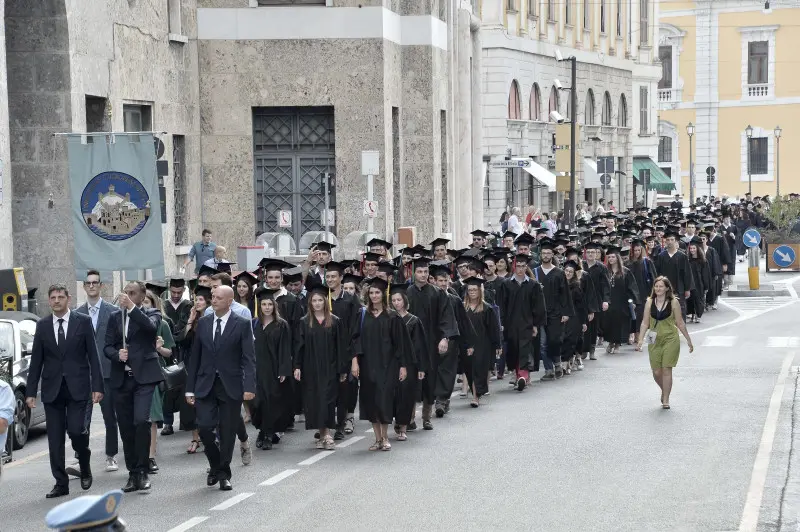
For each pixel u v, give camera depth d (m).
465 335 25.03
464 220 56.28
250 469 19.44
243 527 15.60
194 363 18.05
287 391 21.48
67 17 31.95
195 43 42.44
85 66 33.06
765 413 23.86
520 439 21.56
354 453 20.73
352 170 43.44
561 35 86.62
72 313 17.89
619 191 98.44
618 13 99.00
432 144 48.31
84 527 6.81
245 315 19.41
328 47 43.16
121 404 18.19
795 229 65.62
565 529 15.25
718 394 26.38
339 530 15.38
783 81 120.12
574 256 30.73
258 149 43.97
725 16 120.69
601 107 94.25
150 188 25.67
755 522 15.48
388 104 44.34
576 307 30.86
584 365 31.97
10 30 32.03
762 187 120.88
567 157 70.25
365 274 26.86
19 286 27.83
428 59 47.94
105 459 20.64
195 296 21.22
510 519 15.78
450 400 26.58
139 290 18.23
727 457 19.64
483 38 75.56
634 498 16.91
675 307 24.70
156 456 20.75
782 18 119.44
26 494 17.97
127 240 25.70
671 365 24.59
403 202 48.53
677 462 19.31
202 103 42.97
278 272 22.38
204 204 43.16
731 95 121.25
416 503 16.80
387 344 20.92
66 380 17.78
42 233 32.47
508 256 30.48
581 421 23.30
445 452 20.56
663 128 122.25
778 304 47.97
